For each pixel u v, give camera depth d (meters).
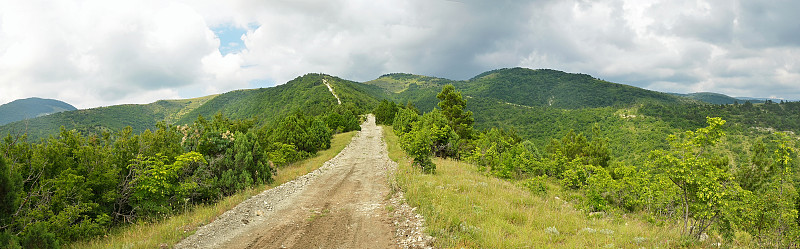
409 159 24.48
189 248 8.45
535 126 124.56
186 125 17.23
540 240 8.55
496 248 7.65
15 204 8.03
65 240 9.22
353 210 11.88
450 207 11.04
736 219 8.61
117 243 8.80
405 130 43.34
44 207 9.09
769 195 9.04
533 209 12.25
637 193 15.61
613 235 9.25
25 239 7.16
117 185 11.70
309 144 31.28
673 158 9.08
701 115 97.81
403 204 11.98
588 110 124.38
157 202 11.95
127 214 11.93
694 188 9.08
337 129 57.75
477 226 9.30
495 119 142.25
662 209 14.27
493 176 22.27
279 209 12.27
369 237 8.97
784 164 9.60
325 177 19.33
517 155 24.17
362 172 21.17
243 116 164.75
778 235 8.73
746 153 58.78
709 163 8.88
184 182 13.23
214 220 10.84
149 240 8.70
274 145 27.84
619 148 84.81
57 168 10.42
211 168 15.15
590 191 14.31
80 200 10.22
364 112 115.38
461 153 31.33
